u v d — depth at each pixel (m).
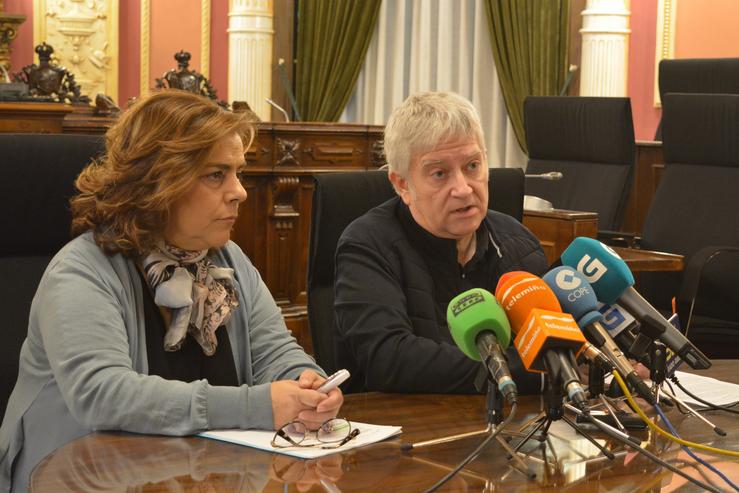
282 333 2.05
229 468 1.42
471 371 1.91
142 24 9.40
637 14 8.30
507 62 8.35
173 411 1.60
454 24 8.55
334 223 2.51
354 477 1.39
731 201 4.09
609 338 1.49
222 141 1.82
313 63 8.76
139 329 1.83
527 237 2.38
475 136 2.14
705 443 1.56
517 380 1.86
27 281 2.44
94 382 1.66
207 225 1.84
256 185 5.12
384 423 1.66
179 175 1.79
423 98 2.15
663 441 1.57
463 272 2.28
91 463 1.44
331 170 5.23
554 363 1.31
